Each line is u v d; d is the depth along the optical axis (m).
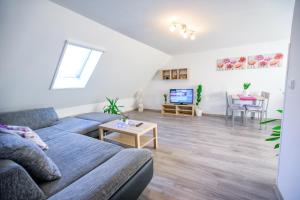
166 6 2.03
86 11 2.14
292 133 1.26
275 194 1.53
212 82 4.76
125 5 1.99
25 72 2.40
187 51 4.75
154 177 1.83
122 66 4.04
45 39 2.23
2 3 1.63
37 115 2.63
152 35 3.21
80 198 0.91
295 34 1.27
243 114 4.23
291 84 1.30
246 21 2.55
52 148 1.73
